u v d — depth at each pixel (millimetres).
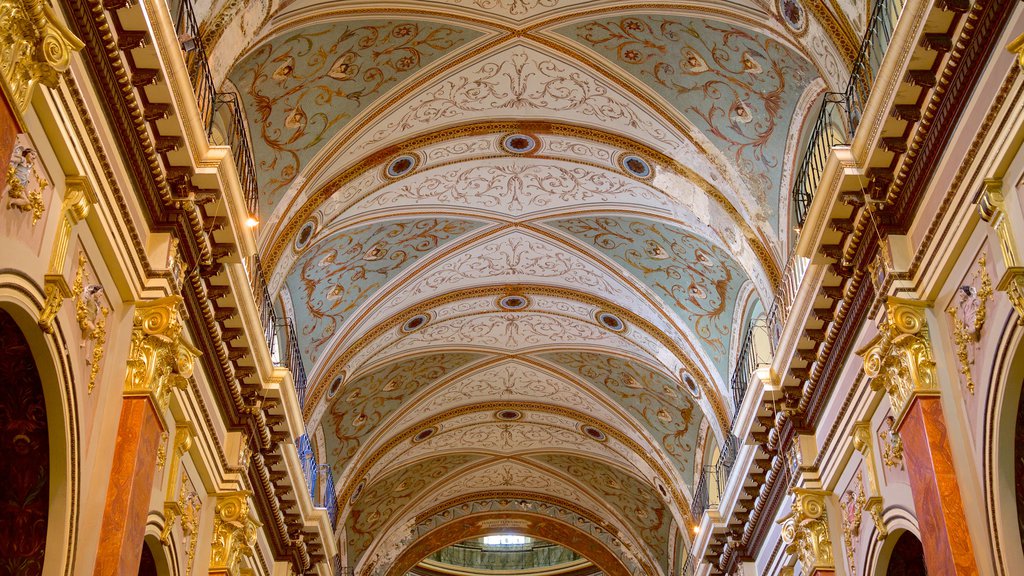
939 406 10625
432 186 18688
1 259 7676
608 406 25000
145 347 10508
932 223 10703
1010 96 9141
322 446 23391
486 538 40188
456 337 23234
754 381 15133
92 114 9328
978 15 9414
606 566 29797
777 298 15781
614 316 21766
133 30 9625
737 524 18953
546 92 17016
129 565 9766
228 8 12672
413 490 28906
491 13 15648
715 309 19812
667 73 16047
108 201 9789
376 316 21094
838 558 13930
